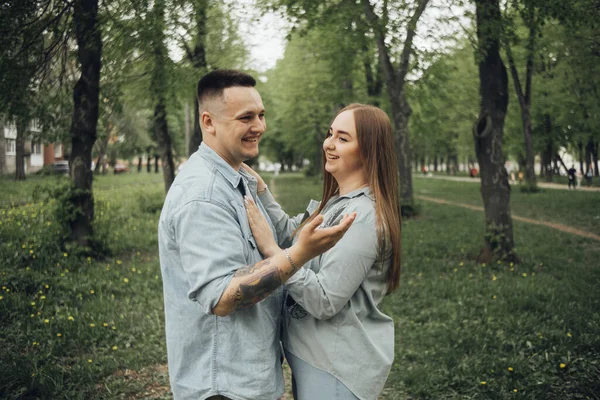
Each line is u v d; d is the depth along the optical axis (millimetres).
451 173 69438
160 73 8641
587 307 6105
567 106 21984
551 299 6488
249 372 1740
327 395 1822
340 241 1796
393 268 1942
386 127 1950
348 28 8406
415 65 9586
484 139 9125
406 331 5508
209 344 1758
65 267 7613
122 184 30656
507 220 9133
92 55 8273
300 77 23969
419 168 100562
